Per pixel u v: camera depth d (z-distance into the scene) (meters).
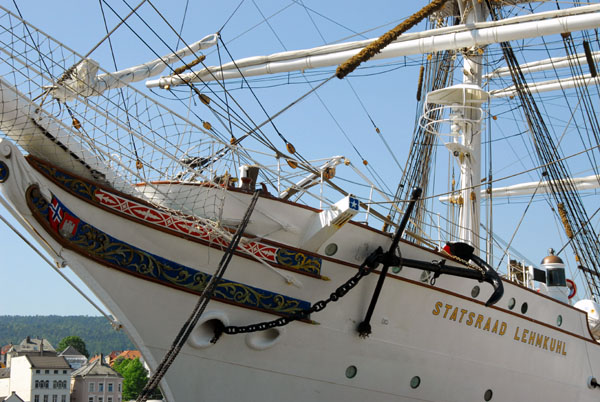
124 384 68.06
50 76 9.72
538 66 24.62
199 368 10.84
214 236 10.58
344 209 10.77
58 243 9.80
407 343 12.67
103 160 10.34
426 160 20.33
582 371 17.06
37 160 9.60
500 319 14.26
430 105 19.97
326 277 11.49
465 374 13.83
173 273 10.42
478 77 19.08
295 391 11.70
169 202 10.96
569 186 20.89
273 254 11.02
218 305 10.74
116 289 10.18
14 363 61.84
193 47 15.48
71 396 64.62
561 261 17.69
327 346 11.76
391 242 12.25
